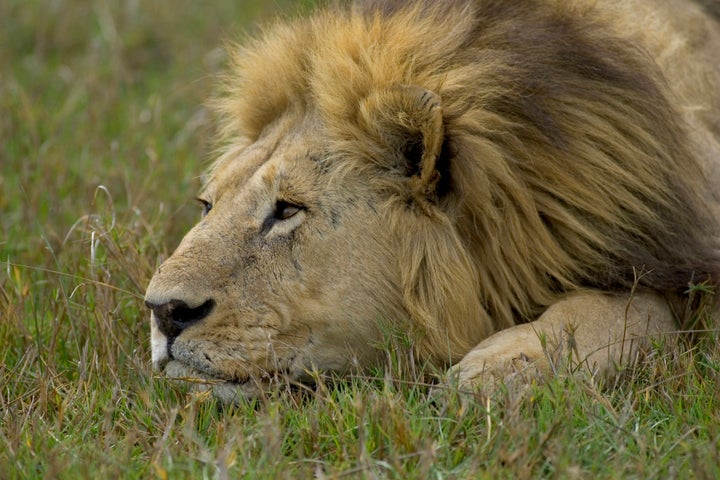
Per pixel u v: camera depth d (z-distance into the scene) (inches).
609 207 332.5
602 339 315.0
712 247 351.6
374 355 322.0
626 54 350.0
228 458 263.6
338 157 325.4
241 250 319.6
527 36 334.6
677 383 303.9
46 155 545.0
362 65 333.1
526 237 329.7
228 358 312.0
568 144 328.5
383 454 271.4
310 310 316.2
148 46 731.4
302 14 371.2
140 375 327.3
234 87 384.8
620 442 271.6
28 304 395.5
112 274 397.7
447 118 321.1
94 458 272.7
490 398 283.1
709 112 403.9
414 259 320.5
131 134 579.2
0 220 482.3
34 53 719.1
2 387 328.5
